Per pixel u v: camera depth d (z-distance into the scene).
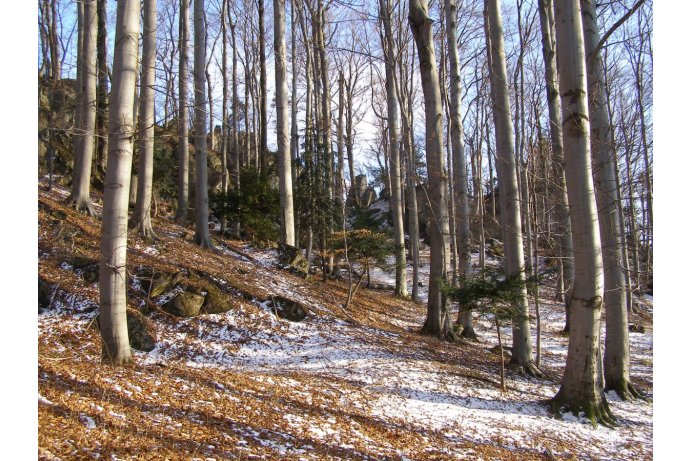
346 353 9.67
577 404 7.94
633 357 14.33
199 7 13.70
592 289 7.80
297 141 23.94
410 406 7.26
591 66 9.52
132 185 16.23
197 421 4.97
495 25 10.55
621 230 11.54
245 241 17.36
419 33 11.97
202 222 13.99
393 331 12.39
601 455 6.54
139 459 3.87
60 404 4.45
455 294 9.20
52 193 13.34
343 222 15.91
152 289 9.71
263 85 19.72
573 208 7.78
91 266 9.84
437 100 12.12
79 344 7.57
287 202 15.42
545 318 19.20
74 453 3.67
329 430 5.62
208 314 9.93
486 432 6.73
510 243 10.40
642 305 22.34
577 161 7.59
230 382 6.52
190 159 22.98
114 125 5.65
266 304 10.98
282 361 8.82
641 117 13.67
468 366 10.53
